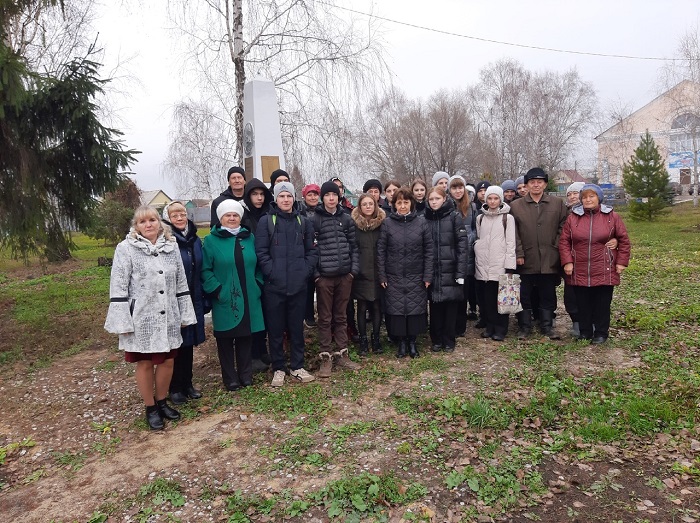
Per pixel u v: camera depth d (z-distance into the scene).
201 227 26.39
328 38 10.12
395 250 5.50
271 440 3.98
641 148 23.66
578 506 3.03
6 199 7.68
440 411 4.24
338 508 3.07
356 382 5.02
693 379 4.59
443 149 35.31
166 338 4.17
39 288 12.54
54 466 3.87
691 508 2.95
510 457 3.54
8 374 5.98
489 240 5.98
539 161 40.50
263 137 7.88
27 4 7.11
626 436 3.76
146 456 3.88
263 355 5.74
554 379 4.77
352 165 11.01
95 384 5.54
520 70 42.06
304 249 5.15
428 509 3.03
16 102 6.39
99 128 7.87
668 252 13.31
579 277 5.70
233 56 10.23
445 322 5.83
